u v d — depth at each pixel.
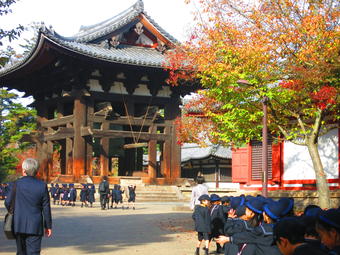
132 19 45.47
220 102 23.16
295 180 29.17
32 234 9.24
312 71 17.70
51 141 46.28
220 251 15.48
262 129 22.48
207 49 20.34
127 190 43.25
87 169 43.62
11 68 44.84
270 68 19.41
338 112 21.47
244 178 33.38
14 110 68.38
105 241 17.42
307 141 20.34
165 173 46.44
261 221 7.26
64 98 45.31
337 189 25.22
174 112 47.31
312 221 5.57
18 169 67.38
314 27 17.61
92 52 40.66
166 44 47.03
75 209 33.91
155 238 18.55
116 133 44.34
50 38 38.56
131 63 42.12
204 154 63.81
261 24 19.19
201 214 14.59
